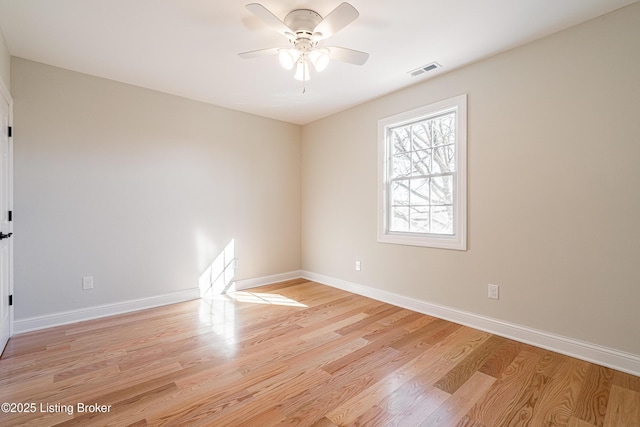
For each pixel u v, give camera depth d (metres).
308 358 2.22
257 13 1.81
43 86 2.73
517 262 2.50
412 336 2.60
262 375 1.99
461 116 2.82
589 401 1.72
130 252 3.21
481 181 2.71
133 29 2.23
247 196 4.15
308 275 4.69
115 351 2.31
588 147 2.14
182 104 3.55
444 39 2.36
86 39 2.36
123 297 3.16
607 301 2.08
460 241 2.85
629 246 2.00
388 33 2.28
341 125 4.10
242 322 2.91
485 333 2.65
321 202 4.43
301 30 2.03
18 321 2.62
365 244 3.80
